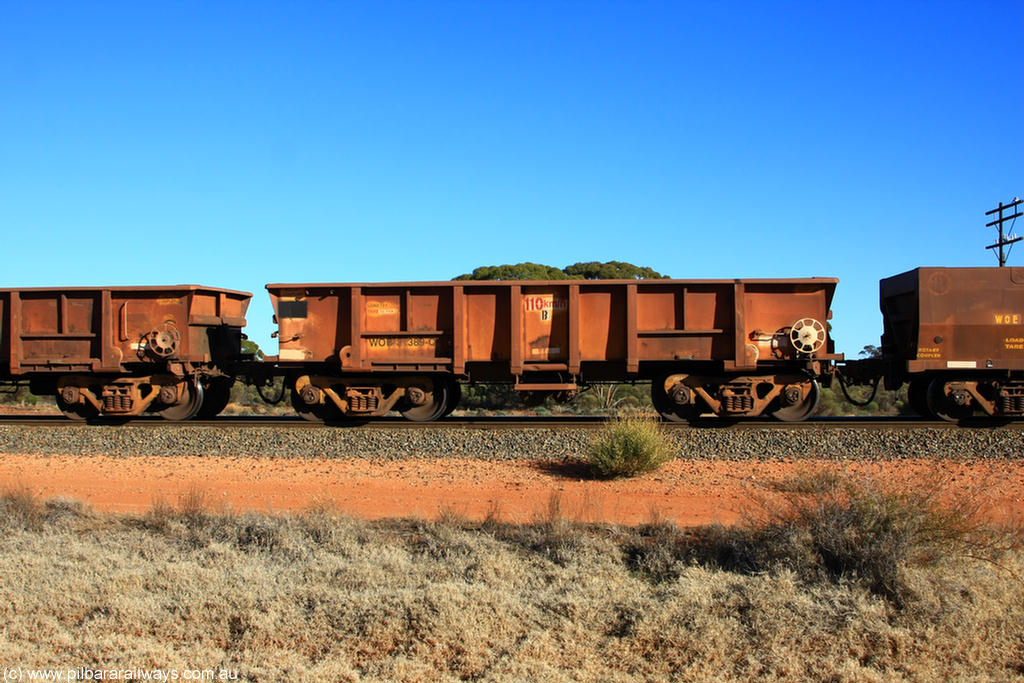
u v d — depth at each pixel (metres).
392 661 5.99
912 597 6.63
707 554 8.20
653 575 7.79
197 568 7.69
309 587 7.20
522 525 9.36
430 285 16.31
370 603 6.77
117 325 17.38
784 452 13.63
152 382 17.47
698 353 15.95
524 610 6.63
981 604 6.46
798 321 15.56
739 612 6.62
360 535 8.91
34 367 17.42
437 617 6.50
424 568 7.77
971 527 7.71
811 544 7.75
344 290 16.58
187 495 10.76
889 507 7.82
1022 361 15.38
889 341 17.59
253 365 17.98
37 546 8.41
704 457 13.53
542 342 16.17
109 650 6.17
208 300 17.94
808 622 6.38
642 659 5.97
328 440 14.82
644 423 12.99
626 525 9.40
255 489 11.79
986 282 15.52
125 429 15.86
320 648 6.27
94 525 9.48
